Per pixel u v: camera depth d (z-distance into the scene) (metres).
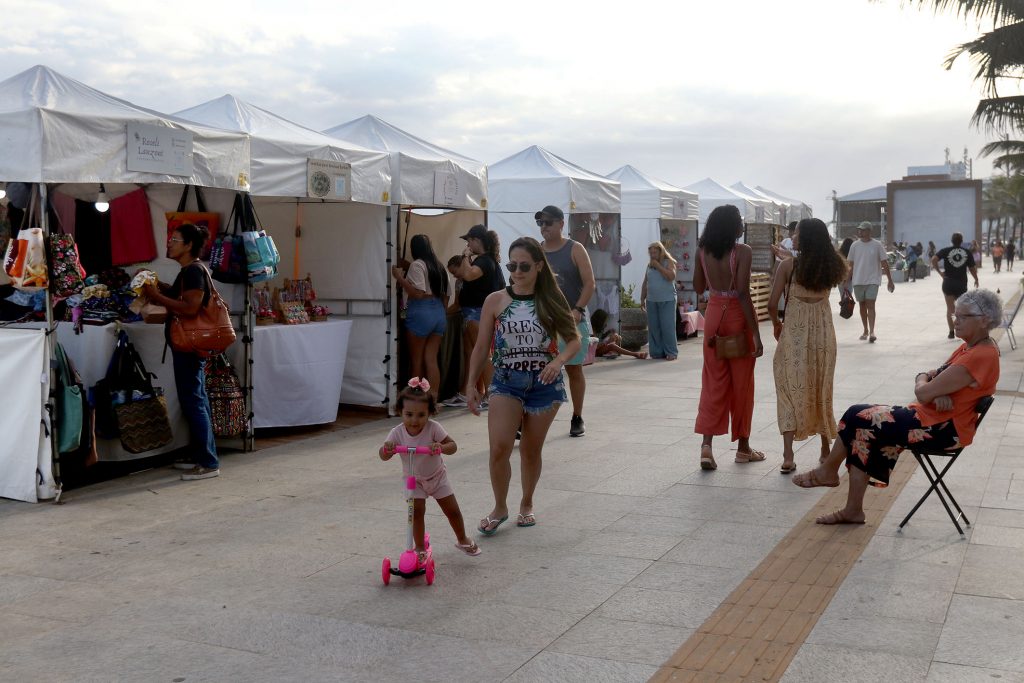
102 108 6.72
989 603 4.49
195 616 4.53
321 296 10.34
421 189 10.20
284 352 8.82
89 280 7.62
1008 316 14.99
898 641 4.08
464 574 5.05
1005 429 8.58
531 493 5.91
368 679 3.84
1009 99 17.28
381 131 10.84
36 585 4.98
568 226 14.38
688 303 18.19
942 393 5.38
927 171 85.38
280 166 8.37
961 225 55.47
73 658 4.08
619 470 7.33
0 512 6.38
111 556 5.45
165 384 7.82
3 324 7.07
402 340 10.52
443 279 10.14
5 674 3.93
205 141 7.31
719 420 7.32
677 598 4.65
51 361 6.58
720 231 7.17
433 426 5.01
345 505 6.49
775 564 5.11
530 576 5.00
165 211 8.34
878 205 69.12
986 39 16.12
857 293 15.95
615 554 5.34
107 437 7.24
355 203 10.10
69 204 8.04
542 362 5.63
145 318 7.17
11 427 6.66
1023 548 5.29
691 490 6.71
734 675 3.79
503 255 14.62
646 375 12.91
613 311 15.20
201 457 7.29
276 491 6.89
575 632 4.26
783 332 7.09
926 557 5.17
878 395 10.51
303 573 5.11
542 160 14.85
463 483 7.00
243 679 3.86
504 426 5.62
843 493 6.54
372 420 9.80
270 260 8.12
